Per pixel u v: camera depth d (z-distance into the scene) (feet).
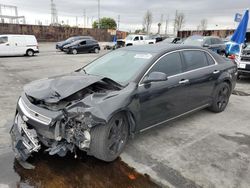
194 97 15.15
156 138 13.50
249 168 10.80
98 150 10.23
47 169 10.34
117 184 9.55
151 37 90.38
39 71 36.88
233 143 13.21
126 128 11.43
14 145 10.62
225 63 18.04
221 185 9.61
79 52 73.51
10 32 111.55
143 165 10.84
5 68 39.58
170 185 9.55
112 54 15.14
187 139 13.51
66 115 9.37
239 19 30.94
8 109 17.79
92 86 11.39
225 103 18.49
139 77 11.91
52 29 124.36
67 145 9.88
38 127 9.80
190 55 15.24
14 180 9.61
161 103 12.75
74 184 9.49
